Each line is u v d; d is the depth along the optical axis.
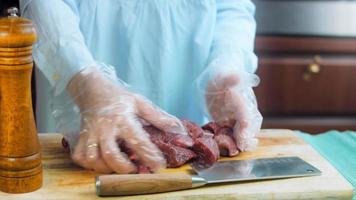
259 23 1.82
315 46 1.81
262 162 0.80
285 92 1.86
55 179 0.73
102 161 0.74
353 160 0.93
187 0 1.03
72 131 0.81
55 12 0.87
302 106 1.89
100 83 0.79
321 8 1.91
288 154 0.85
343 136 1.05
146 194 0.69
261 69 1.82
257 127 0.88
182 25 1.04
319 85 1.86
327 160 0.84
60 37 0.85
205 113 0.98
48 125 1.05
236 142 0.85
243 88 0.90
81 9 1.00
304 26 1.82
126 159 0.73
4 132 0.66
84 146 0.76
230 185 0.73
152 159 0.74
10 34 0.62
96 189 0.68
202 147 0.79
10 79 0.64
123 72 1.05
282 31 1.79
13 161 0.67
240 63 0.95
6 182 0.68
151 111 0.80
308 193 0.72
